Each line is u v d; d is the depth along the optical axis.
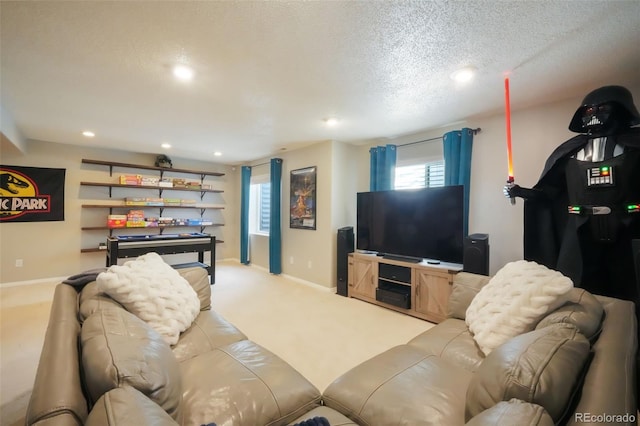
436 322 2.95
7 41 1.73
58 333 1.04
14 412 1.61
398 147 3.90
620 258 1.87
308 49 1.82
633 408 0.68
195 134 3.85
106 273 1.49
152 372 0.89
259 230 6.14
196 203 5.87
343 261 3.88
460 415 1.02
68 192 4.53
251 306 3.42
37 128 3.60
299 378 1.28
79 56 1.91
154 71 2.11
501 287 1.58
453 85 2.31
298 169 4.66
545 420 0.61
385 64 2.00
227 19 1.54
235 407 1.06
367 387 1.18
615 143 1.84
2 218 4.06
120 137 4.04
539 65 1.99
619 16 1.49
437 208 3.12
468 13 1.48
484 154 3.08
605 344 1.00
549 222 2.27
